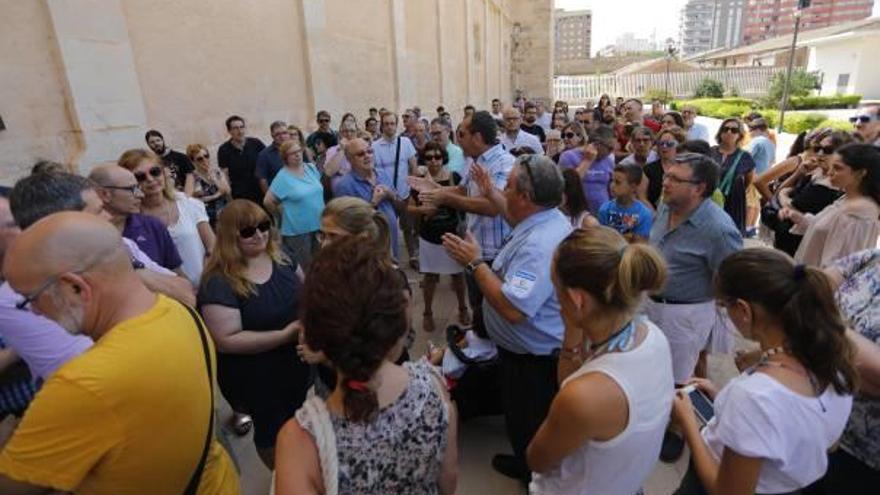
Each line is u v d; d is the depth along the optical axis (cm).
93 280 120
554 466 141
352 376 102
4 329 163
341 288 103
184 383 127
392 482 111
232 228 219
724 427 132
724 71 3597
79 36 434
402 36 1209
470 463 282
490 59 2392
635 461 133
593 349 141
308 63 817
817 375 128
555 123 1089
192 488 135
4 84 384
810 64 3488
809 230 286
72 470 112
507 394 243
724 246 255
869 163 251
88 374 111
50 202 181
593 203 494
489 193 319
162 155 507
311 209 462
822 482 192
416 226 552
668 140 443
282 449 108
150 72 523
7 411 190
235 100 658
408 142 598
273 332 222
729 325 288
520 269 213
